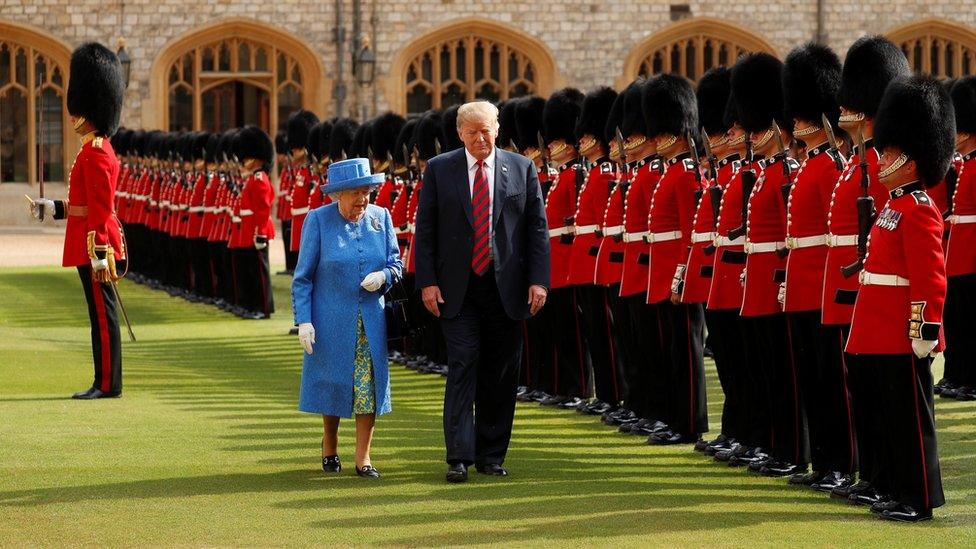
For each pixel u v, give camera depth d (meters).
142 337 26.58
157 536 11.29
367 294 13.75
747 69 14.62
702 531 11.45
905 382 11.82
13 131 51.94
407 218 22.50
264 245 30.00
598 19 53.44
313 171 31.91
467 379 13.67
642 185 16.19
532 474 13.93
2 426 16.28
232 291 31.62
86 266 18.48
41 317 30.00
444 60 53.41
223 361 22.89
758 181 14.02
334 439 13.97
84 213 18.56
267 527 11.59
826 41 54.28
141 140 42.00
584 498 12.73
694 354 15.60
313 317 13.74
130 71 50.59
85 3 51.22
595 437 16.23
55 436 15.67
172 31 51.56
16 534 11.35
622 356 17.12
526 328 19.39
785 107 13.63
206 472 13.86
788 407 13.82
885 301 11.84
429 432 16.39
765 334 13.91
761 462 14.10
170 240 37.19
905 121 11.70
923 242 11.57
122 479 13.46
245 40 52.34
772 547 10.93
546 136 18.98
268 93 52.97
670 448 15.48
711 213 15.04
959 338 19.08
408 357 22.98
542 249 13.91
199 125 52.19
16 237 49.59
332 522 11.76
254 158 30.17
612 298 16.98
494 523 11.73
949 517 11.98
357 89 52.53
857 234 12.47
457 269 13.71
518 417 17.75
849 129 12.88
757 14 54.12
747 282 13.98
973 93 19.09
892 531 11.48
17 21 50.97
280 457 14.67
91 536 11.28
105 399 18.53
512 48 53.38
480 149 13.72
